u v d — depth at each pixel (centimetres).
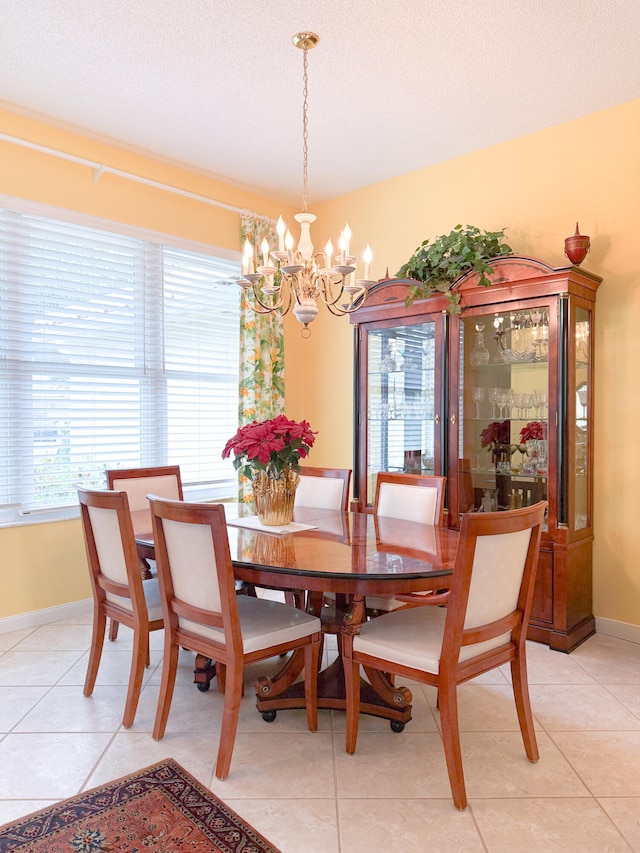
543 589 307
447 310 345
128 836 163
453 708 177
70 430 354
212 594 197
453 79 292
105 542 236
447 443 350
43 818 171
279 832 165
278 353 452
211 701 248
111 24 249
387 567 195
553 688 259
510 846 161
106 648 304
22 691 254
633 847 161
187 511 193
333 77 290
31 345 336
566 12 243
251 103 316
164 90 302
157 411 398
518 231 356
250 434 252
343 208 452
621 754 207
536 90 302
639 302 310
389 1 236
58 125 336
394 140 360
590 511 324
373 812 175
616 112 317
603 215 322
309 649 221
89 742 213
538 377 315
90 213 353
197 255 418
